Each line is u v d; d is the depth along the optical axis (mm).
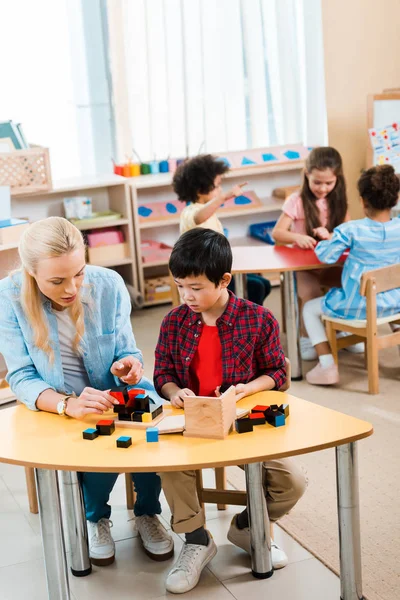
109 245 4469
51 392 1929
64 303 1887
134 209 4449
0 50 4363
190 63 4695
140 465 1620
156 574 2145
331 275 3742
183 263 1875
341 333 3791
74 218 4402
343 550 1877
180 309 2047
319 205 3686
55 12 4402
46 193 4156
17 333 1989
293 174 5035
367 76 5059
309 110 5055
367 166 4879
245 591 2037
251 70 4832
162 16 4582
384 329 3895
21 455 1698
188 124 4785
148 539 2217
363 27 4977
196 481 2164
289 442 1690
